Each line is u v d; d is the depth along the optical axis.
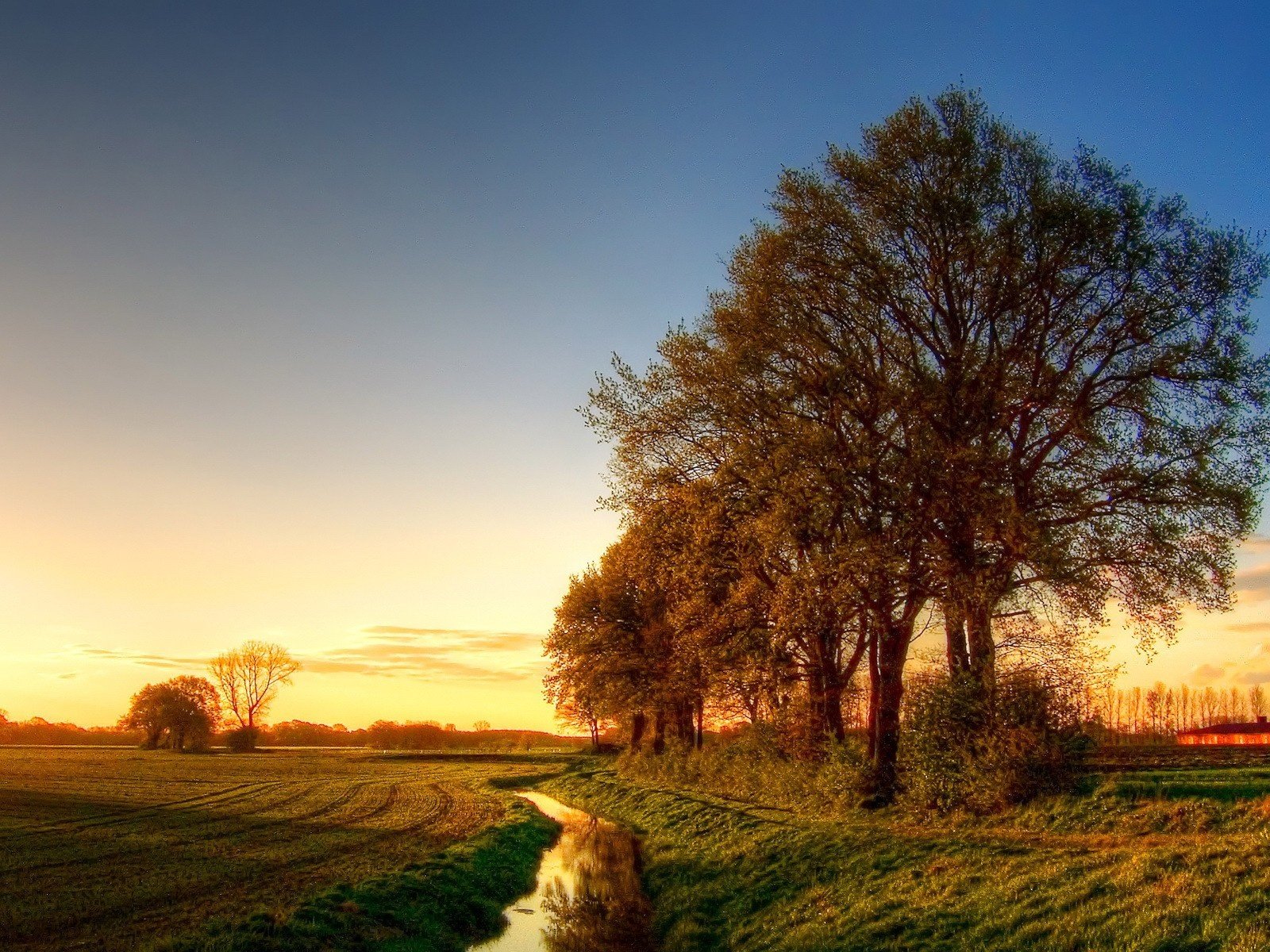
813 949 17.91
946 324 32.81
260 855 28.78
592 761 94.19
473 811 45.25
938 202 30.69
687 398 34.84
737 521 34.03
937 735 28.80
